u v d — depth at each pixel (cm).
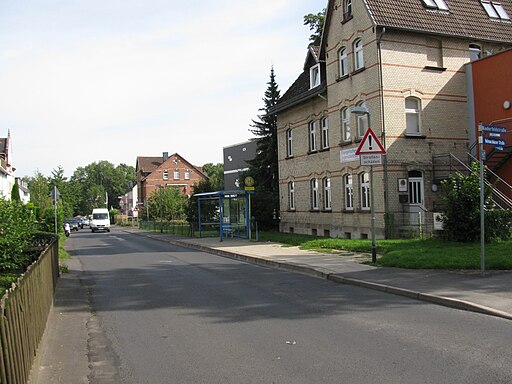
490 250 1308
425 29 2133
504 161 2066
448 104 2200
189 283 1227
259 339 679
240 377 528
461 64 2239
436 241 1633
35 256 1337
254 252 1894
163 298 1032
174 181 9831
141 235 4209
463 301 834
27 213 1366
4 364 385
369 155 1352
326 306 891
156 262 1788
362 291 1038
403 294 963
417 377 505
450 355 576
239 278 1296
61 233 3634
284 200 3139
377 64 2081
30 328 544
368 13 2106
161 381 529
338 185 2422
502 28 2350
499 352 581
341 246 1797
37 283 657
